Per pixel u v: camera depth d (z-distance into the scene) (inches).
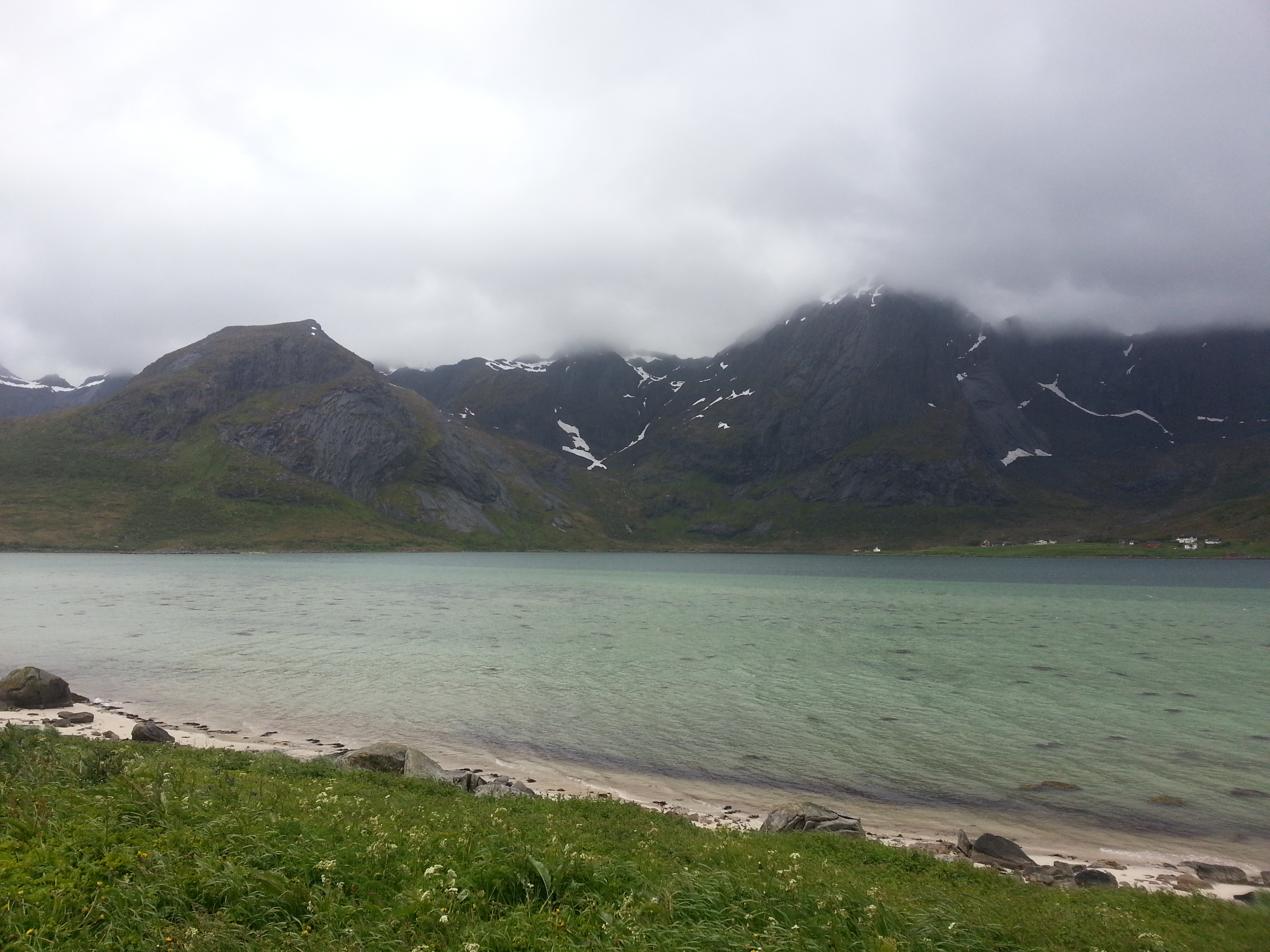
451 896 399.5
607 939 370.0
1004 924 519.8
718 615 3863.2
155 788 546.9
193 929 326.6
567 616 3720.5
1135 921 600.7
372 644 2650.1
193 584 5002.5
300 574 6446.9
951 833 1079.0
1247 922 633.6
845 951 405.4
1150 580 7372.1
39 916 327.9
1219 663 2492.6
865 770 1362.0
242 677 2043.6
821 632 3216.0
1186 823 1133.7
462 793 894.4
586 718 1686.8
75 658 2281.0
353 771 956.6
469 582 6038.4
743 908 447.2
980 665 2412.6
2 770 583.2
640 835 727.1
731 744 1504.7
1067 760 1425.9
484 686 1983.3
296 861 429.4
